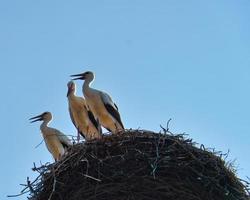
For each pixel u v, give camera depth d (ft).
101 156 53.98
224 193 52.65
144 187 51.98
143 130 55.26
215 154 54.49
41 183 53.31
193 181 52.65
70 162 53.62
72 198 52.34
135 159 53.16
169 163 52.95
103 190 51.90
